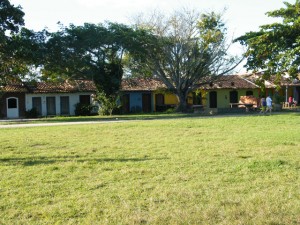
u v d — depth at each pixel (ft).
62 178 29.78
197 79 141.49
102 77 130.31
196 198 23.66
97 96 136.36
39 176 30.66
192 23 136.56
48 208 22.40
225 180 27.89
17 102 141.18
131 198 24.06
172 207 22.06
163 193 24.79
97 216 20.94
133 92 162.91
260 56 92.73
